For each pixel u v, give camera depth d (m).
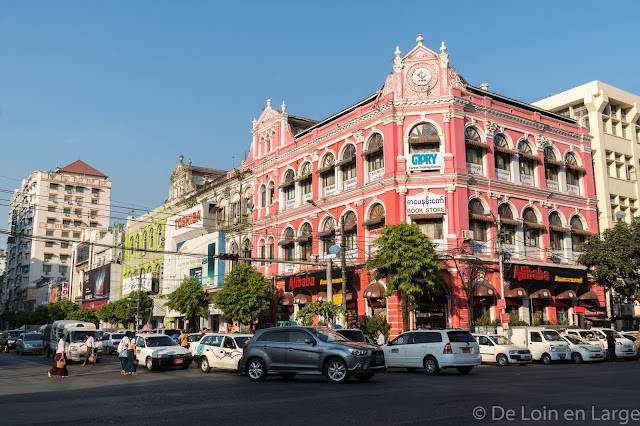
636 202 52.41
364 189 37.12
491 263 35.81
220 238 52.31
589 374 20.05
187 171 61.69
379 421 10.27
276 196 46.19
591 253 36.84
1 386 18.55
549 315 38.84
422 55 36.84
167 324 62.09
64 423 10.80
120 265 76.00
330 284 31.03
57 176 117.75
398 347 21.72
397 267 30.69
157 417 11.34
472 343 20.98
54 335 38.41
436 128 35.81
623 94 53.38
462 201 34.94
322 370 17.44
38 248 114.06
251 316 41.81
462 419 10.32
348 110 40.41
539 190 39.91
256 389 16.08
